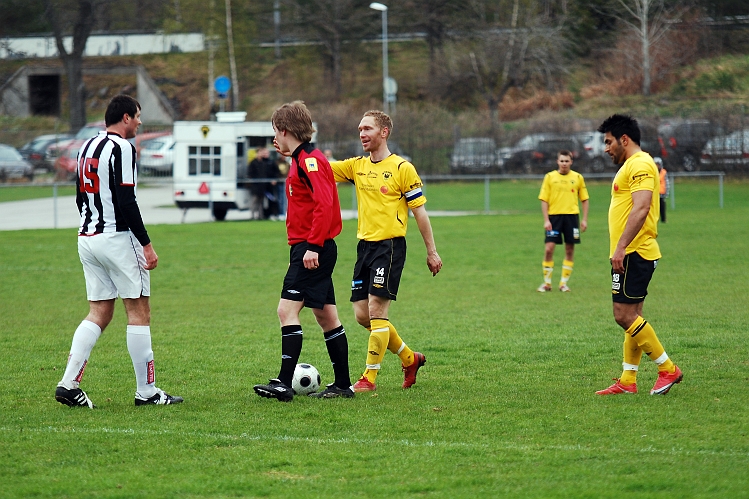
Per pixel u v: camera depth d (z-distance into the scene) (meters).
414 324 36.47
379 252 24.70
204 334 34.41
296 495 15.83
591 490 15.89
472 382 25.61
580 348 30.86
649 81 189.25
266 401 23.27
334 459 17.98
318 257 22.88
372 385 24.80
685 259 58.09
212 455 18.30
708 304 40.25
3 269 56.84
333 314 24.05
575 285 48.94
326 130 153.62
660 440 19.03
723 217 90.25
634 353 23.75
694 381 25.20
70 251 67.44
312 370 24.72
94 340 22.75
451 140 148.62
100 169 21.91
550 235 46.50
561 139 144.62
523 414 21.55
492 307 41.16
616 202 24.02
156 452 18.47
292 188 23.39
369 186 24.86
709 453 18.05
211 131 94.81
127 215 21.77
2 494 15.89
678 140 136.88
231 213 108.38
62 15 193.00
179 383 25.61
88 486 16.30
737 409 21.80
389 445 18.95
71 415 21.59
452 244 71.00
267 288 48.66
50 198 119.88
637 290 23.44
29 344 32.28
